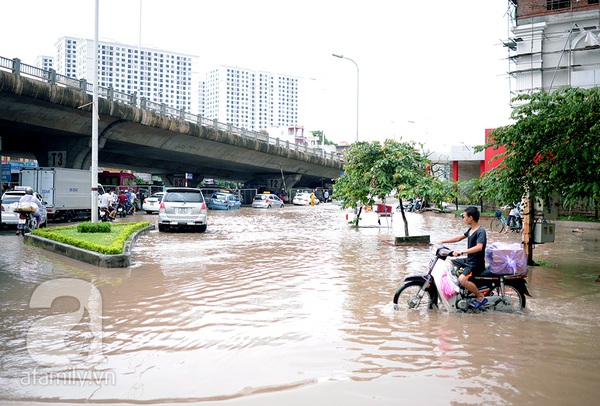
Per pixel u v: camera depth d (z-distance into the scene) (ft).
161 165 155.63
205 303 24.02
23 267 34.30
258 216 105.19
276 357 16.40
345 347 17.47
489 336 18.93
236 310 22.66
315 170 195.62
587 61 104.78
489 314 22.34
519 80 111.24
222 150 139.13
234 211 129.49
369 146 53.42
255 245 49.65
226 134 131.13
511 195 37.83
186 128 116.06
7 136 102.27
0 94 75.61
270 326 20.03
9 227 68.23
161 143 118.42
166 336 18.65
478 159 127.13
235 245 49.49
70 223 80.18
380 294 26.37
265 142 150.20
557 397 13.41
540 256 44.50
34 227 58.23
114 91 96.02
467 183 108.37
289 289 27.58
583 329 19.99
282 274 32.50
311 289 27.61
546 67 108.58
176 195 63.77
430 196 48.83
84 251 36.81
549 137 34.83
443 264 22.61
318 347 17.44
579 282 31.01
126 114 97.66
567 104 33.65
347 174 55.83
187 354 16.67
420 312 22.59
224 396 13.39
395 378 14.66
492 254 22.70
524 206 38.99
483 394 13.56
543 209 39.40
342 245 50.14
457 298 22.17
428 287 22.98
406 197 47.39
